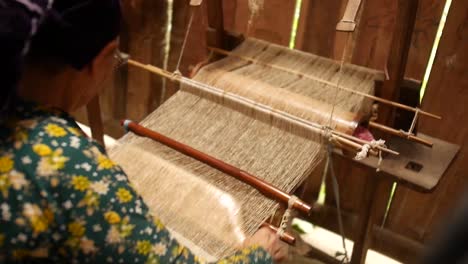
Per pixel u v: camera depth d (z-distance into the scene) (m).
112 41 0.58
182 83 1.25
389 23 1.36
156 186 1.06
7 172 0.52
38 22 0.48
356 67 1.28
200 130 1.18
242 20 1.60
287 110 1.16
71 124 0.58
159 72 1.28
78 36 0.52
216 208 1.00
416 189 1.12
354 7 0.96
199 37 1.70
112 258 0.57
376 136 1.21
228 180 1.06
